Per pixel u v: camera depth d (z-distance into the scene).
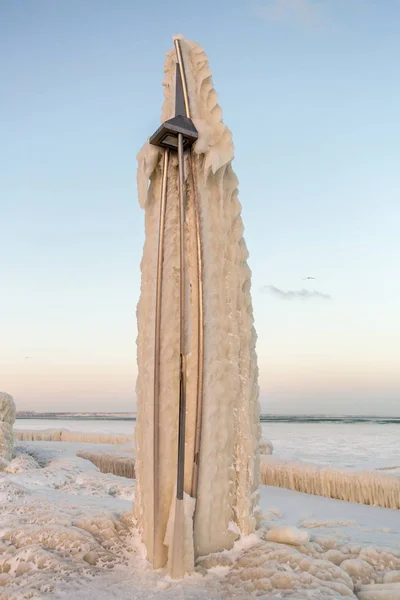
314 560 3.06
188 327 3.52
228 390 3.65
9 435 8.14
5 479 6.55
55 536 3.55
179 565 3.03
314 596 2.61
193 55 4.08
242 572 2.99
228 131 3.86
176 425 3.47
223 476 3.53
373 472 6.83
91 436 15.18
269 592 2.72
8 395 8.23
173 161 3.89
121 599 2.69
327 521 4.77
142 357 3.90
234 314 3.75
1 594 2.76
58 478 6.86
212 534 3.38
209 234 3.77
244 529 3.56
